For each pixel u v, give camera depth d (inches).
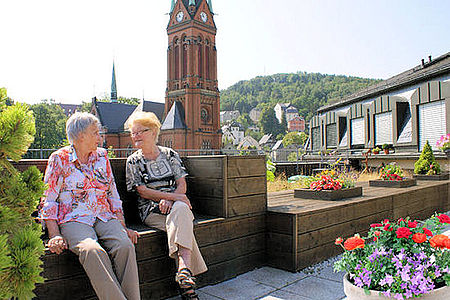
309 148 1003.3
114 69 3134.8
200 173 145.0
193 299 104.9
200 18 2411.4
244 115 6314.0
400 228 96.3
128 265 95.0
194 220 131.0
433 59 730.2
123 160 133.5
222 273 133.7
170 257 114.7
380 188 255.6
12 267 61.5
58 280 93.1
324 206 162.1
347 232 170.9
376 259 92.2
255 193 147.2
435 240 90.3
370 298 87.7
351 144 753.6
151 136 125.0
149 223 119.4
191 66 2368.4
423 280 84.8
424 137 549.6
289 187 407.5
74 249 91.5
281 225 145.7
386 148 605.6
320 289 125.0
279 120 6048.2
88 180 100.7
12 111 65.5
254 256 146.1
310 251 149.0
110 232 98.3
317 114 1003.3
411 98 572.7
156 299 114.7
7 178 66.5
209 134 2431.1
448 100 500.7
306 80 6771.7
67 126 101.8
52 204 95.2
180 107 2406.5
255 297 118.8
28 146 67.8
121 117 2640.3
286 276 138.1
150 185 122.6
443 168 471.2
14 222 63.5
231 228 137.6
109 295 86.8
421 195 244.2
